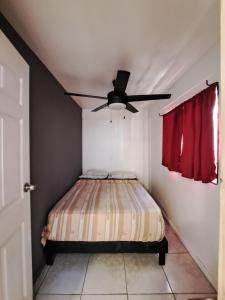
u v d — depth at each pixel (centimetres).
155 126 380
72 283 178
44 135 211
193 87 212
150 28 149
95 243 199
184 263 207
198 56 195
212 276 176
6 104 115
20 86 135
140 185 346
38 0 121
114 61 205
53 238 196
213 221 176
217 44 171
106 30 152
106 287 173
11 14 133
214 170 173
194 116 205
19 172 133
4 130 113
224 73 62
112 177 393
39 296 164
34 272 177
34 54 186
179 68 223
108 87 286
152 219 199
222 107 63
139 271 195
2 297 108
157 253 218
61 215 200
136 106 417
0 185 108
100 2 123
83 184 349
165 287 173
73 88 290
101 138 441
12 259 120
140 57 196
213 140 173
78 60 202
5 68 114
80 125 423
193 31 153
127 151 441
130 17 137
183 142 227
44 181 209
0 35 108
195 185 212
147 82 267
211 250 179
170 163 269
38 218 190
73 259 214
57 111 258
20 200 133
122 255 223
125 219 198
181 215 253
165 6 127
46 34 156
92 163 444
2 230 109
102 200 247
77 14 133
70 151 333
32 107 180
